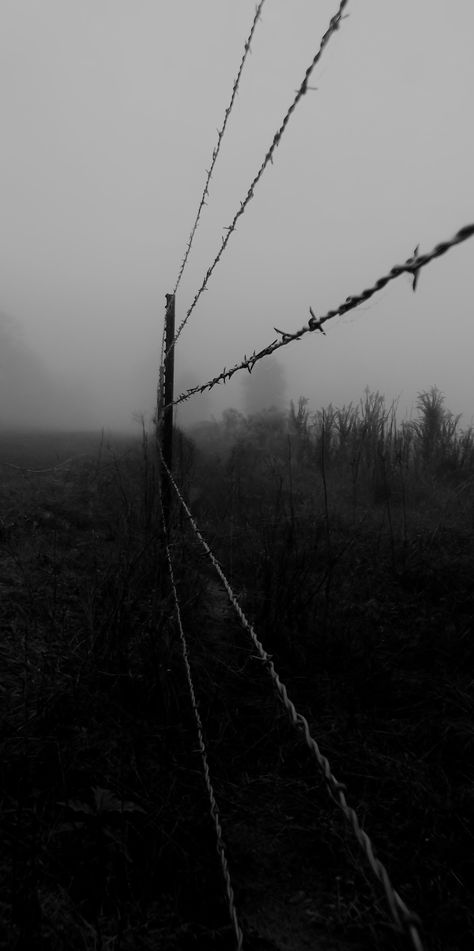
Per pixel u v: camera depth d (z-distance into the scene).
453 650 3.57
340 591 4.38
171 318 4.70
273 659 3.35
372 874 2.01
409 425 10.19
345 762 2.57
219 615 4.00
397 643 3.68
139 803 2.16
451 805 2.27
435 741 2.72
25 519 5.91
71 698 2.63
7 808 2.01
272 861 2.06
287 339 1.38
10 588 4.05
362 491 8.08
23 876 1.67
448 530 5.87
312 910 1.88
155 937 1.68
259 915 1.84
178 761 2.50
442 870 2.00
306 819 2.26
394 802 2.35
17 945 1.51
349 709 2.93
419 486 8.10
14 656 3.08
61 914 1.67
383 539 5.79
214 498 7.03
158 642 3.08
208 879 1.91
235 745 2.69
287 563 4.12
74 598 3.96
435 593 4.52
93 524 6.18
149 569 4.04
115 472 7.47
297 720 1.04
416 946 0.55
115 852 1.90
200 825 2.15
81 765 2.26
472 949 1.74
